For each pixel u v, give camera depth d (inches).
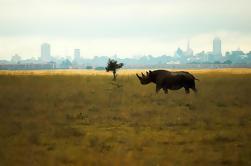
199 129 2655.0
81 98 4197.8
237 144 2197.3
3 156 1914.4
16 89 5017.2
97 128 2723.9
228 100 3981.3
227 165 1788.9
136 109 3489.2
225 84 5821.9
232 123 2827.3
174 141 2276.1
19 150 2053.4
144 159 1844.2
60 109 3501.5
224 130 2568.9
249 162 1824.6
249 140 2287.2
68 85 5757.9
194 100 4030.5
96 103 3909.9
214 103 3831.2
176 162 1812.3
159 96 4397.1
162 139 2336.4
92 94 4574.3
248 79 7012.8
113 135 2434.8
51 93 4630.9
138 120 3004.4
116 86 5679.1
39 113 3289.9
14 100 3993.6
